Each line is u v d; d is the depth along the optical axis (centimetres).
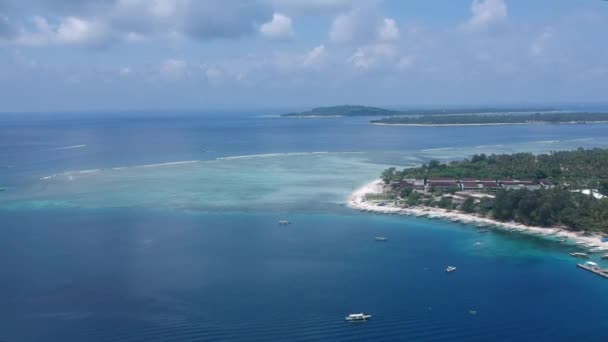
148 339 9744
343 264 13712
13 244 15288
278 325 10262
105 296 11581
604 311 10925
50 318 10556
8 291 11838
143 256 14250
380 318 10569
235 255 14388
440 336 9900
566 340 9750
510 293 11869
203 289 11956
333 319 10519
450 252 14812
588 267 13400
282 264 13650
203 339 9750
